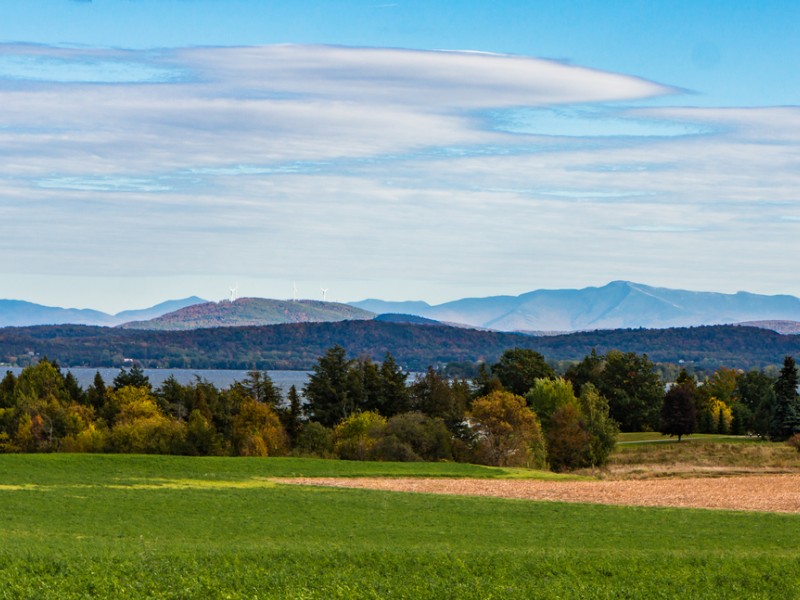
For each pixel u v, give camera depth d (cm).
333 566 3350
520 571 3356
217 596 2905
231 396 12731
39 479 6606
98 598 2830
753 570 3416
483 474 8100
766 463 10681
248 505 5341
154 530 4325
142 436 10181
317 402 12356
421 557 3497
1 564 3150
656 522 5044
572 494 6669
